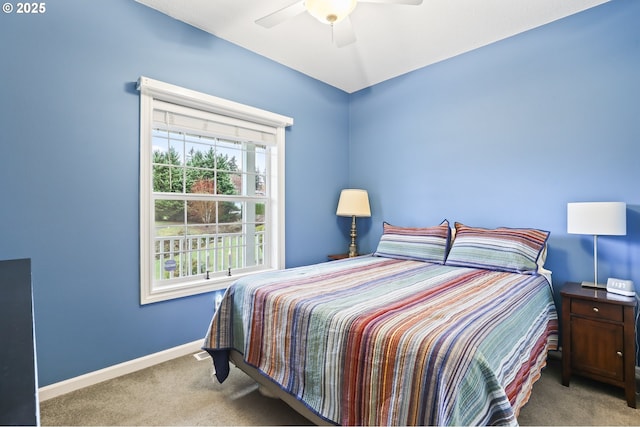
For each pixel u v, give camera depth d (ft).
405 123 11.00
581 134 7.55
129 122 7.04
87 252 6.50
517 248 7.36
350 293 5.40
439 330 3.70
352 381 3.99
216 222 9.18
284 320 5.09
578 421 5.32
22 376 1.60
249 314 5.80
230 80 8.84
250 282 6.21
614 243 7.13
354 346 4.01
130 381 6.64
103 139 6.68
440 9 7.43
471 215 9.45
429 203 10.41
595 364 6.14
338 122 12.23
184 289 7.97
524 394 4.18
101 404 5.81
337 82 11.68
